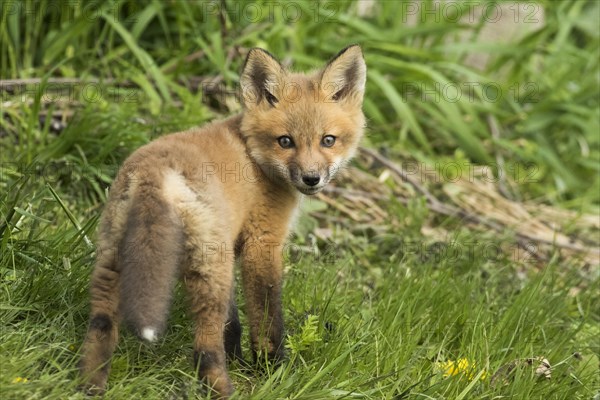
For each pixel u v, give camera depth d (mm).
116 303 7055
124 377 7352
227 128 8734
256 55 8695
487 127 15969
